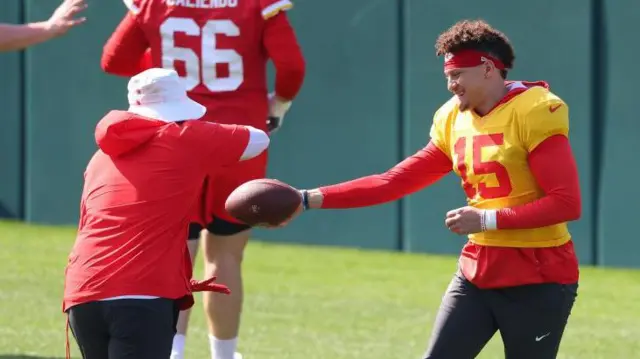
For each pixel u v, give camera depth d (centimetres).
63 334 2711
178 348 2334
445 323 1744
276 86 2405
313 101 3978
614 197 3625
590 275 3578
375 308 3128
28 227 4338
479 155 1697
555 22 3650
